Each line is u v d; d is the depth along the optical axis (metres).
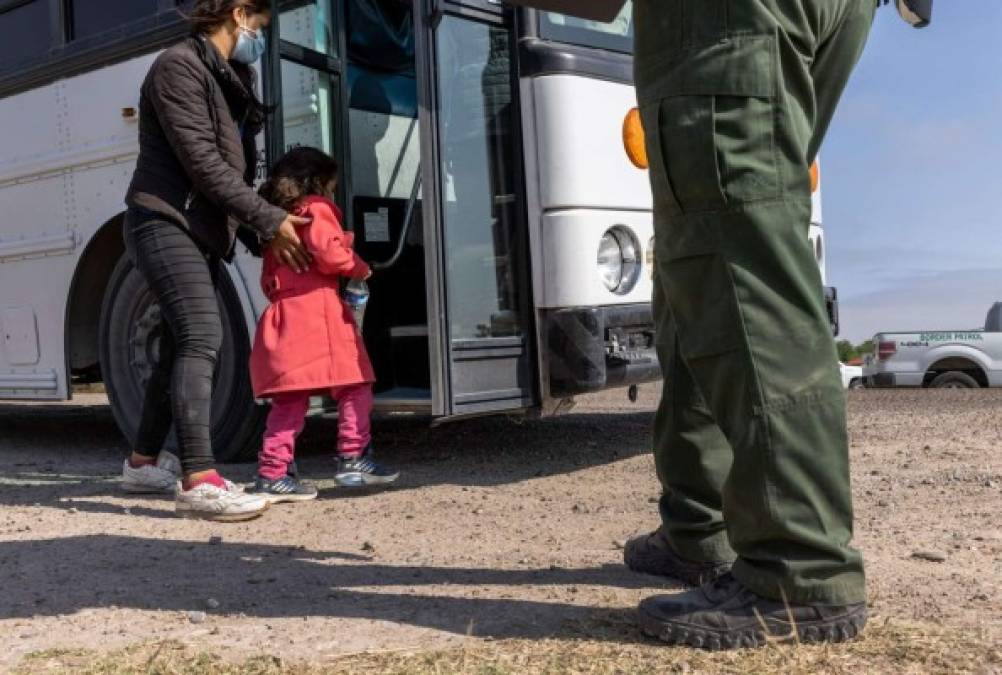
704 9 2.12
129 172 5.33
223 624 2.56
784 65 2.14
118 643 2.44
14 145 5.86
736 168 2.09
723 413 2.17
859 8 2.39
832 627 2.15
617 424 6.63
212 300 4.04
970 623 2.33
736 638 2.16
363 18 5.39
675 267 2.18
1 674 2.22
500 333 4.52
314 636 2.42
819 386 2.10
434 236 4.25
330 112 5.08
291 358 4.11
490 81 4.57
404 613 2.57
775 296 2.10
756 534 2.14
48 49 5.67
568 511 3.88
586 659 2.15
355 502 4.17
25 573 3.12
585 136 4.54
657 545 2.80
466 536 3.49
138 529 3.76
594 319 4.46
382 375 5.17
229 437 5.05
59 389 5.72
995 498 3.83
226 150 4.01
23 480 5.04
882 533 3.31
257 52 4.16
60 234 5.65
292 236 4.02
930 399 8.80
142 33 5.22
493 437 6.13
